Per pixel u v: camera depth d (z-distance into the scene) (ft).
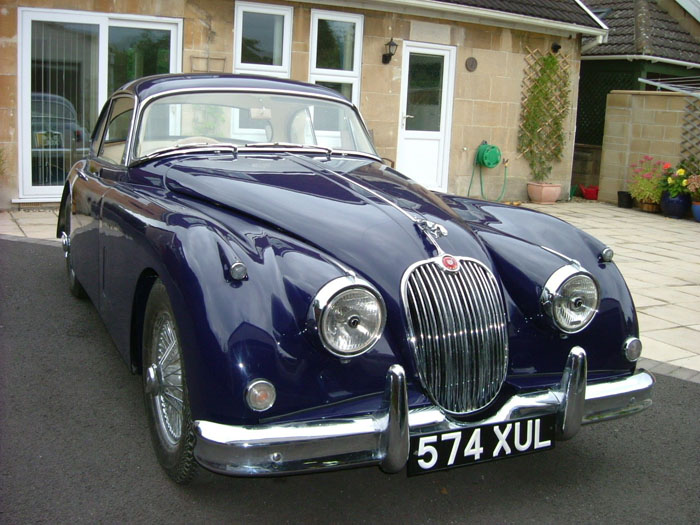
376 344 8.77
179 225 9.37
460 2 36.01
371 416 8.38
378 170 13.03
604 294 10.36
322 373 8.43
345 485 10.17
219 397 8.11
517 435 9.20
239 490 9.81
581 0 46.93
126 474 9.96
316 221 9.86
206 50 31.22
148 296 10.20
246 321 8.20
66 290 18.52
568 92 41.47
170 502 9.37
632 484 10.43
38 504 9.07
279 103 14.21
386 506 9.64
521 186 40.98
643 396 10.11
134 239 10.43
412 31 35.70
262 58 32.63
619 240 30.45
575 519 9.44
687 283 23.22
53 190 29.86
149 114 13.30
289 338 8.28
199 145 13.01
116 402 12.21
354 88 34.88
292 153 13.62
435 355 8.93
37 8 28.37
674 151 39.19
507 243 10.49
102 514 8.96
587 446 11.68
